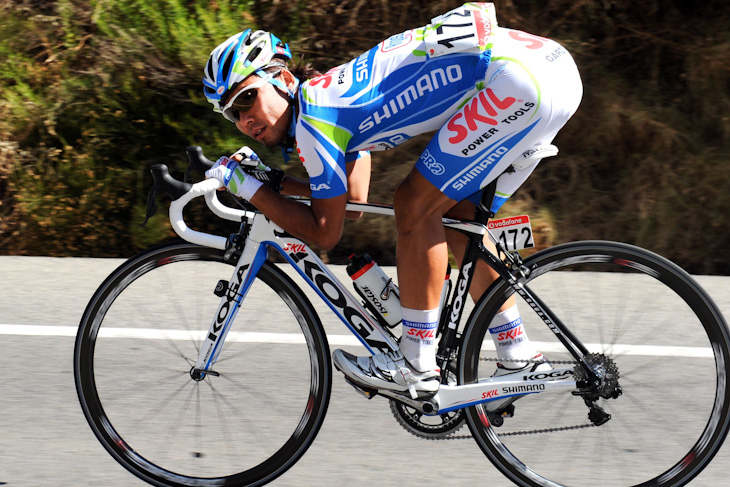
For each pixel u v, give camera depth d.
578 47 20.14
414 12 20.36
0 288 15.06
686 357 10.86
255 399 10.46
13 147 19.23
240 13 19.72
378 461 9.29
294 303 8.70
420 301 8.26
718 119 19.30
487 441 8.76
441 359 8.65
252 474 8.83
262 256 8.61
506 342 8.84
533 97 7.85
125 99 19.17
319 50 20.05
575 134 19.36
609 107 19.23
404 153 18.81
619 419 9.84
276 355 11.80
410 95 8.07
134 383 10.62
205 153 18.45
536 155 8.32
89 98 19.47
